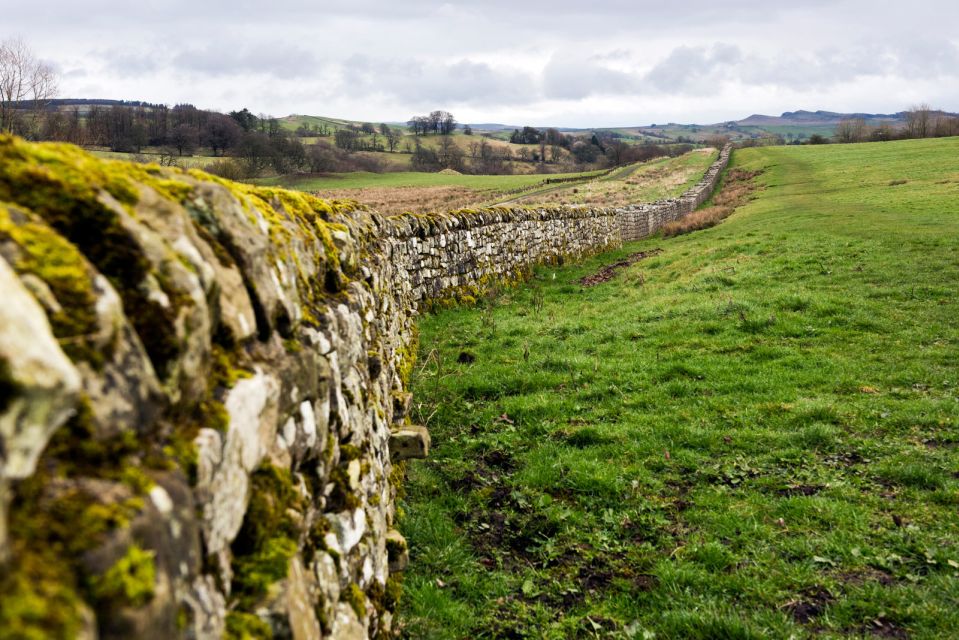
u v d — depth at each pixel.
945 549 5.07
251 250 2.63
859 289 13.71
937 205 27.36
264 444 2.37
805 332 11.18
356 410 4.05
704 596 4.69
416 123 168.50
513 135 167.88
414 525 5.45
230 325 2.28
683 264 19.48
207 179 2.69
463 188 78.88
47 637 1.11
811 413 7.82
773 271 15.90
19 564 1.17
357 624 3.19
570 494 6.19
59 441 1.40
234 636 1.86
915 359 9.76
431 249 13.20
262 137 64.06
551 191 69.19
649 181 70.31
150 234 1.92
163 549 1.50
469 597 4.74
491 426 7.70
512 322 12.74
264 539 2.29
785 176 54.69
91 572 1.28
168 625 1.45
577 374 9.35
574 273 20.45
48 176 1.71
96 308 1.53
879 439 7.23
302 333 3.12
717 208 40.88
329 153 99.06
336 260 4.54
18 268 1.39
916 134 103.44
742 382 8.97
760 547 5.27
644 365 9.74
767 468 6.68
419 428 5.95
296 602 2.26
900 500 5.94
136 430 1.62
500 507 5.99
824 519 5.63
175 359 1.81
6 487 1.16
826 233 21.31
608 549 5.34
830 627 4.33
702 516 5.77
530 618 4.51
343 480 3.49
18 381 1.14
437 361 9.67
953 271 14.45
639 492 6.13
